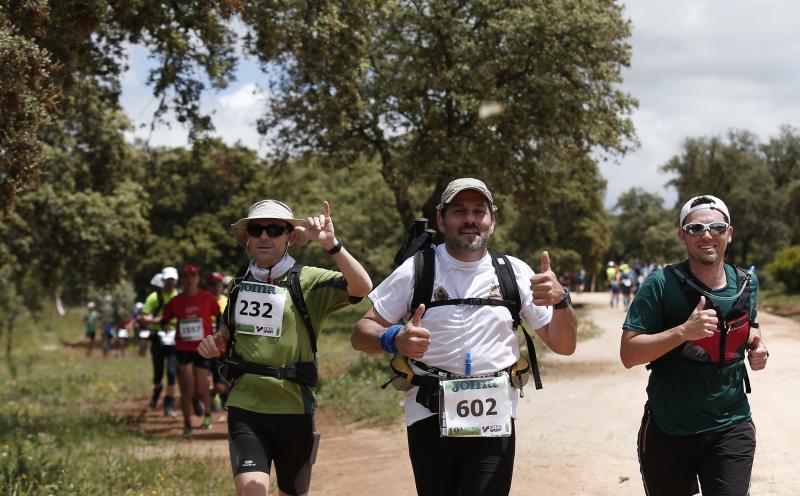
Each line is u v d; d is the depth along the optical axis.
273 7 11.02
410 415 4.21
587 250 53.31
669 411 4.32
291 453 4.90
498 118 18.20
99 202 24.89
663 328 4.42
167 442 10.55
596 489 6.89
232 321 4.98
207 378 12.20
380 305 4.23
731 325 4.29
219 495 7.41
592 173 20.42
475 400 4.09
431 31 17.81
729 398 4.28
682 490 4.43
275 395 4.82
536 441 9.03
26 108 7.15
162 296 14.16
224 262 48.44
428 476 4.18
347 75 12.52
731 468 4.21
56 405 15.13
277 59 12.43
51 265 25.55
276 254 4.95
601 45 17.31
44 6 7.54
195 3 10.39
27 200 22.47
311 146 20.33
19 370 22.98
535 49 17.53
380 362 17.47
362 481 7.95
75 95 12.61
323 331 30.00
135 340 39.16
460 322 4.13
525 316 4.28
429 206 19.38
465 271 4.20
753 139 63.56
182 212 48.88
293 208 44.53
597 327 25.92
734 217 61.50
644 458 4.48
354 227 42.91
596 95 18.16
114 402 15.85
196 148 12.13
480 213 4.16
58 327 51.69
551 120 17.62
